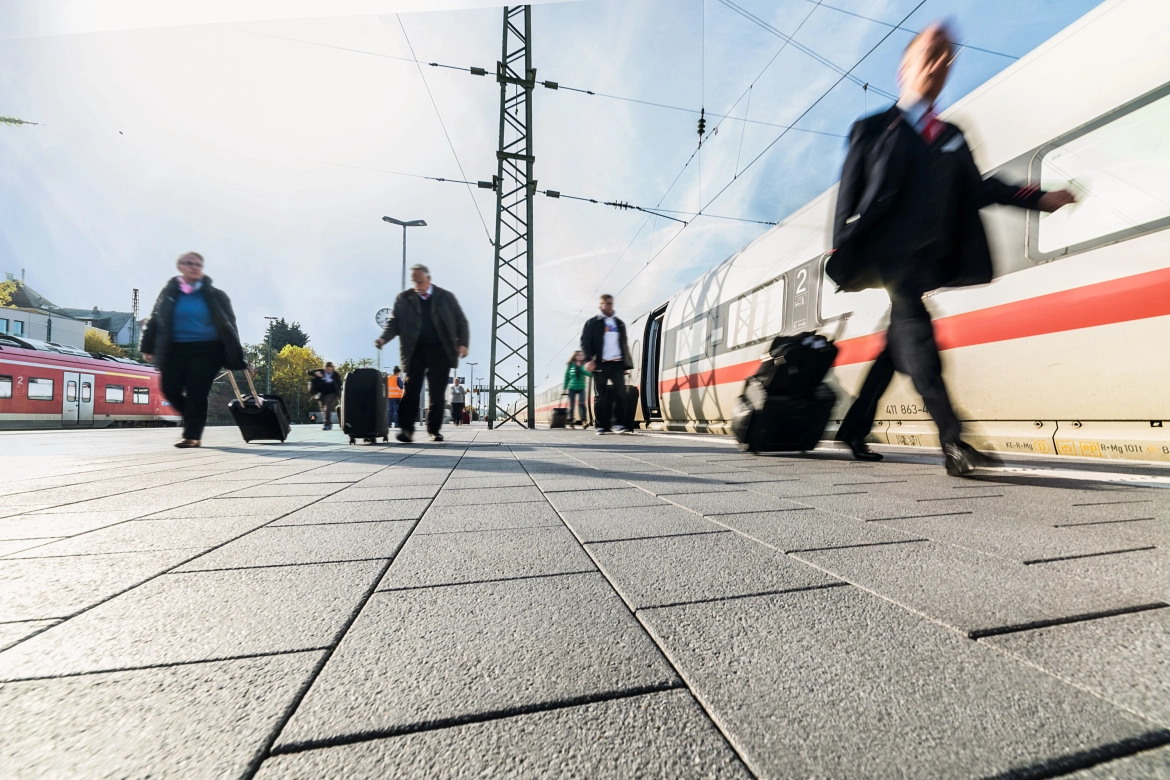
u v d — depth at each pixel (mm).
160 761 516
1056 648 742
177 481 2742
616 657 735
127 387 18531
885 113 2699
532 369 13414
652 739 556
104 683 671
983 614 867
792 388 3977
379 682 670
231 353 5766
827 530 1495
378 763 517
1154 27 2982
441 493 2254
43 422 15172
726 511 1797
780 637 792
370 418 6098
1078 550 1249
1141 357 2963
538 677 682
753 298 7180
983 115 3895
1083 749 527
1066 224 3336
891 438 4934
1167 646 741
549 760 524
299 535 1494
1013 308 3631
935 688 640
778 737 553
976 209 2488
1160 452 2869
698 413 8828
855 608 906
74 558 1270
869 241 2693
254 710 608
